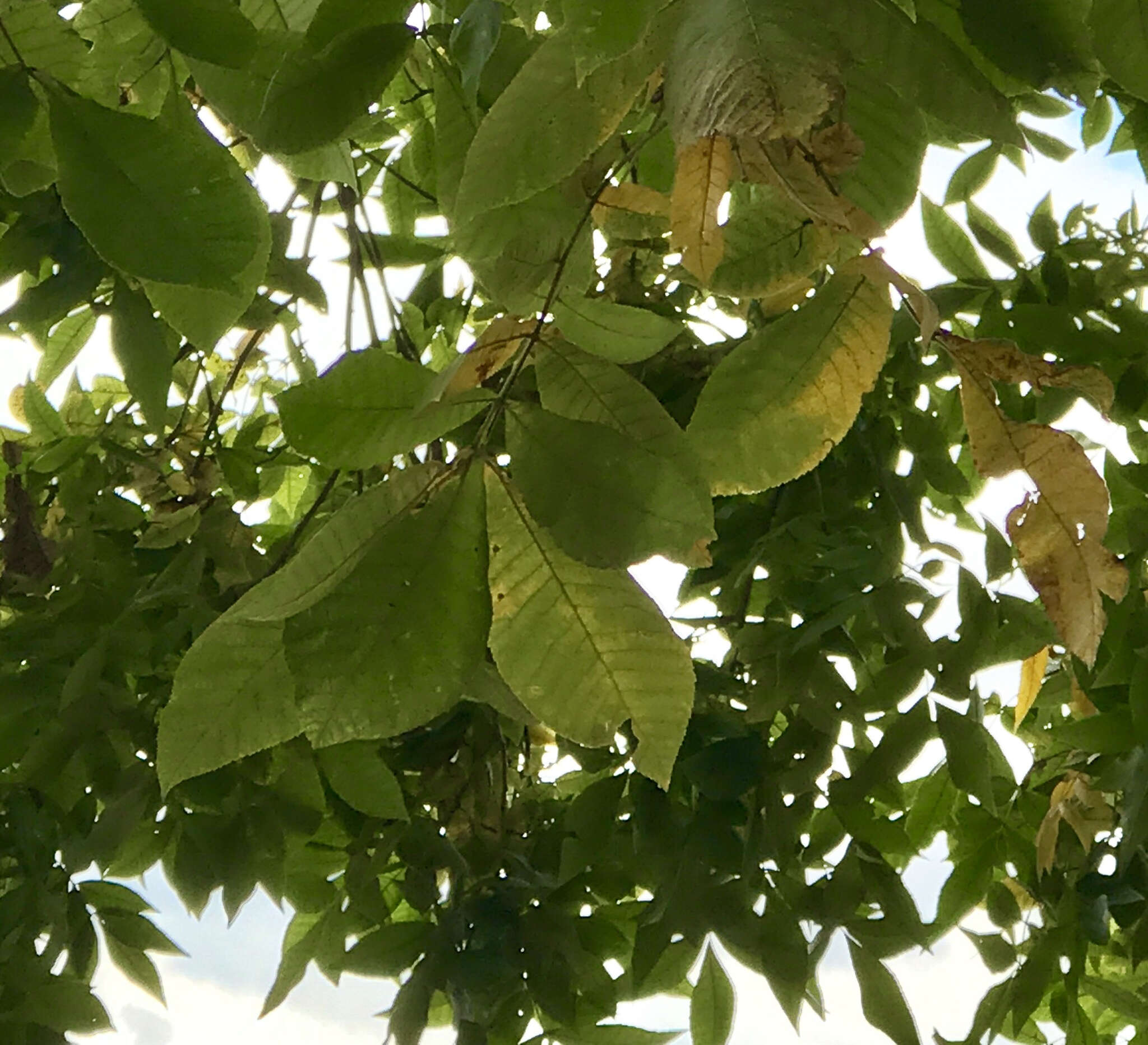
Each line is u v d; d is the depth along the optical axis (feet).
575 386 3.36
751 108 2.84
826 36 2.89
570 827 6.22
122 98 4.24
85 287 5.51
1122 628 6.08
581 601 3.29
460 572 3.19
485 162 3.22
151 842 6.47
